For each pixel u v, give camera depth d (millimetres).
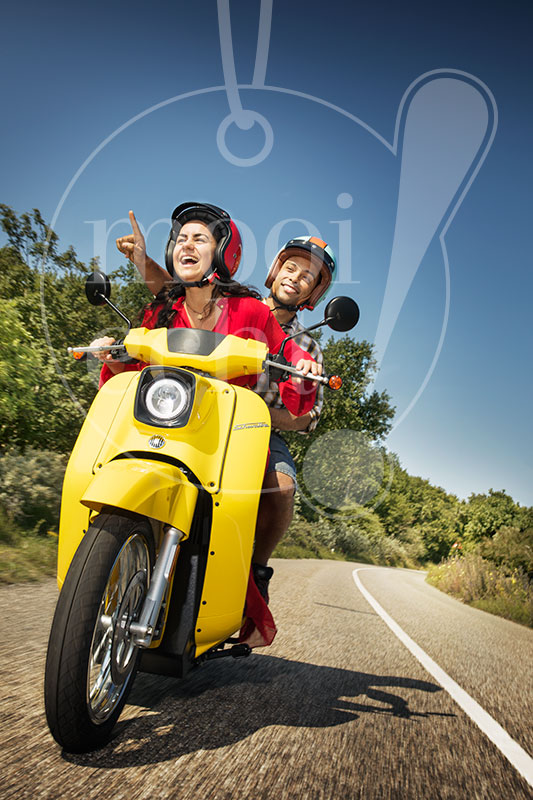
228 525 2254
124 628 2062
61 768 1759
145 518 2137
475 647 5320
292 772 1976
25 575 4961
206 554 2254
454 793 2021
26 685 2432
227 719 2389
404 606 8180
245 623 2695
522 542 14648
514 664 4723
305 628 4926
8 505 6406
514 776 2258
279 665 3488
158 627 2160
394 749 2342
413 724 2699
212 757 1994
